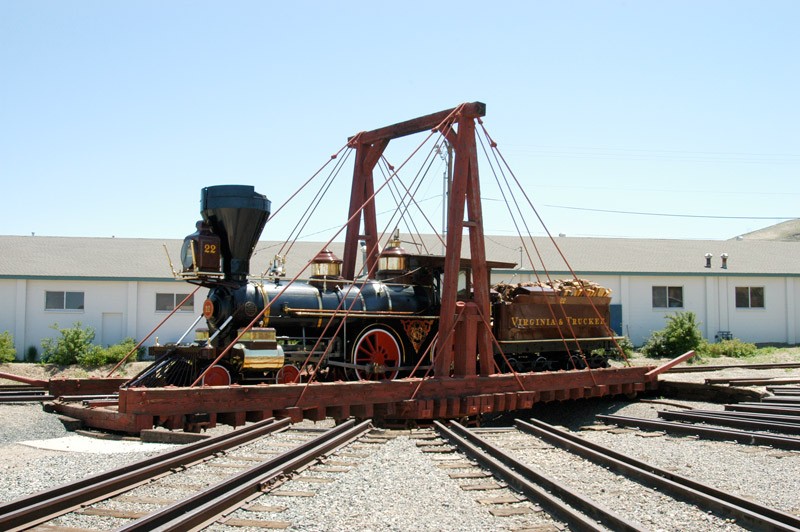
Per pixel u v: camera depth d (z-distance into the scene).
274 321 13.95
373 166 17.31
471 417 14.75
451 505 6.97
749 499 7.14
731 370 22.14
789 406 14.34
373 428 12.06
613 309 33.50
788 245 40.38
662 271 33.84
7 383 22.58
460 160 14.56
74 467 8.48
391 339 15.20
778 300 35.16
